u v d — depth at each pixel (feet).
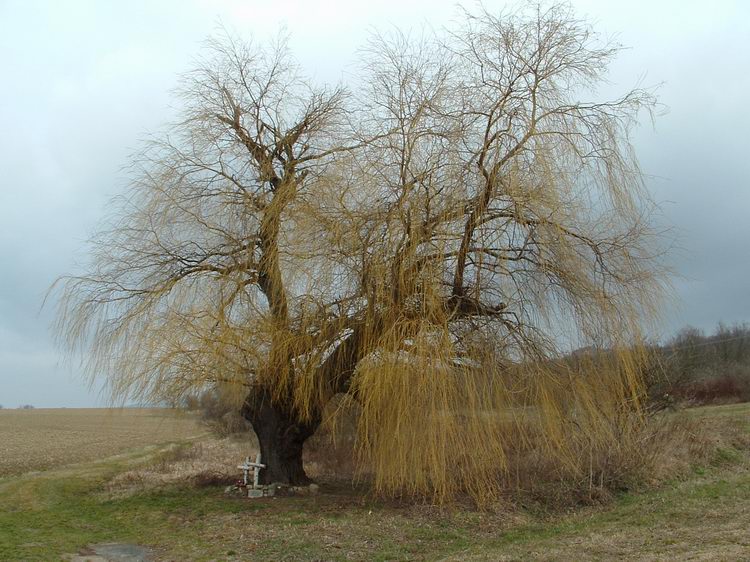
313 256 42.60
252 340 43.73
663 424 63.82
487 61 43.04
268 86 49.52
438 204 41.29
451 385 38.91
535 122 41.52
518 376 41.37
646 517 40.22
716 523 36.81
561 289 42.37
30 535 37.76
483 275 41.52
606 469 50.14
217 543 35.45
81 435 153.58
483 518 40.34
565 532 37.40
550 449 43.01
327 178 43.98
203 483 54.60
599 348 42.75
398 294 41.68
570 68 42.68
